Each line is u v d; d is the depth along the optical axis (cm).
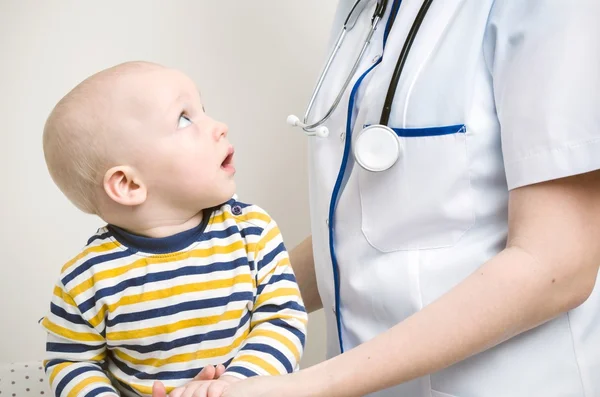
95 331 104
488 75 116
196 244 104
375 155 118
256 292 106
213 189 104
